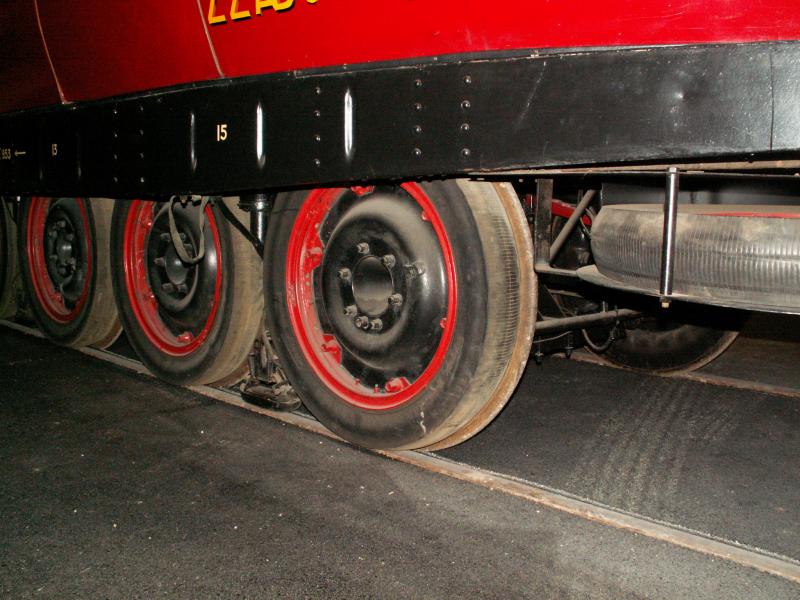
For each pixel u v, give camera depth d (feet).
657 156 7.22
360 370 11.32
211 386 14.61
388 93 8.95
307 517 9.40
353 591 7.84
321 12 9.36
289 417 12.78
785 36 6.63
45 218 17.62
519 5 7.74
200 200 12.98
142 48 11.93
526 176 9.51
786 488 10.34
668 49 7.06
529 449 11.74
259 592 7.84
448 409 9.99
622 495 10.14
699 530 9.16
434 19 8.38
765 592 7.79
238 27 10.34
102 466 10.97
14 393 14.37
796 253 7.04
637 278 8.15
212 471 10.77
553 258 10.82
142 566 8.34
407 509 9.61
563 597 7.73
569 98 7.60
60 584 8.02
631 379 15.52
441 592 7.81
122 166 12.67
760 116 6.74
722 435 12.34
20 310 19.70
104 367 16.17
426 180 9.52
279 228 11.86
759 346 18.44
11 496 10.03
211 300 13.44
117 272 15.08
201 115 11.14
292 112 9.96
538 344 13.17
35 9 13.82
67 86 13.84
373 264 10.75
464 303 9.73
